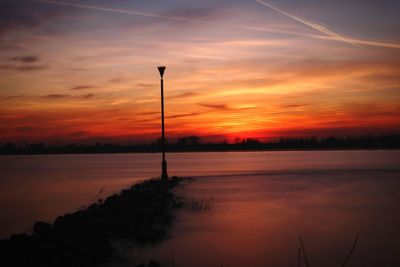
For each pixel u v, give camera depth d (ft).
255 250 35.17
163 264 31.24
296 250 35.04
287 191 80.33
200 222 47.83
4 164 334.24
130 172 176.65
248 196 72.33
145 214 51.08
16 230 51.06
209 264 31.32
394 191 79.46
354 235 40.50
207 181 105.40
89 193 92.89
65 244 34.78
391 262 31.42
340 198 69.05
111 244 37.27
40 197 86.07
